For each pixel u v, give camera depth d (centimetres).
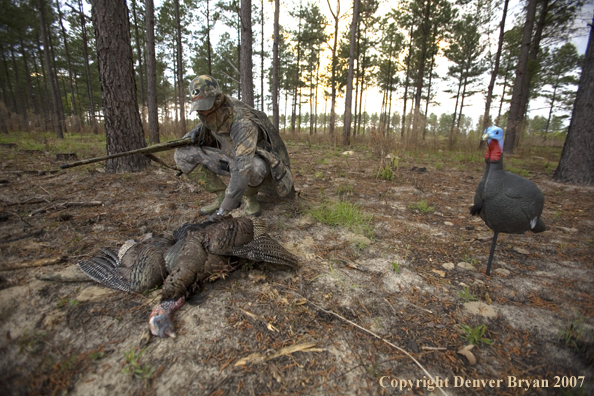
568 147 706
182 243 257
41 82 3622
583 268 307
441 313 240
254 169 346
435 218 447
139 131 611
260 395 170
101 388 169
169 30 2133
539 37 1459
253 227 284
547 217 455
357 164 863
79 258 295
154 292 249
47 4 1859
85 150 970
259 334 212
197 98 285
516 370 193
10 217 376
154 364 185
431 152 1206
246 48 971
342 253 329
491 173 245
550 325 229
